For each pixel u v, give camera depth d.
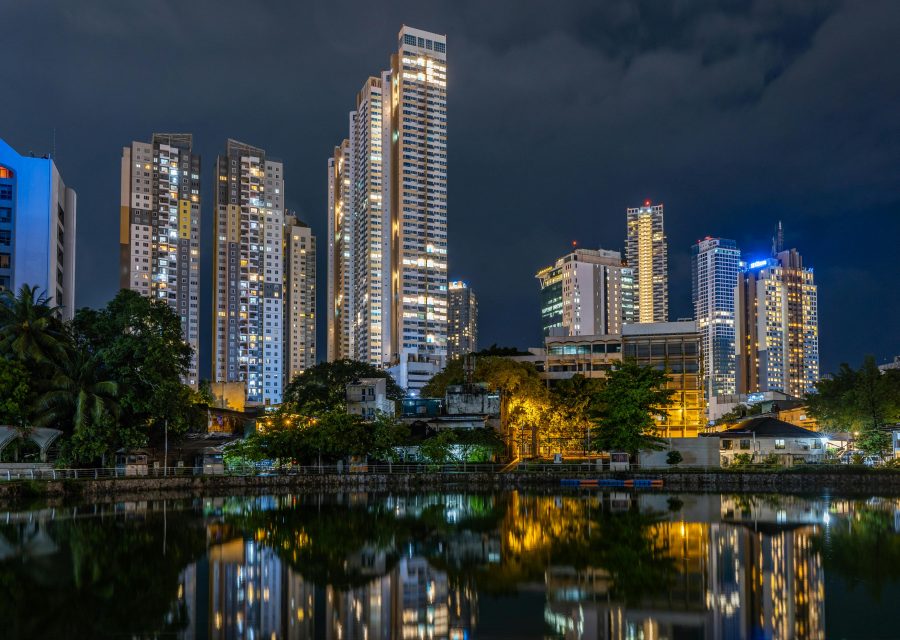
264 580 32.97
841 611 28.22
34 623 25.97
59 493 69.94
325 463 94.50
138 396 80.31
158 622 26.23
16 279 114.94
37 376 76.50
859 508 62.69
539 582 32.94
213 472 88.19
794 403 161.50
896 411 100.38
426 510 61.53
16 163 117.38
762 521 53.16
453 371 129.88
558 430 112.06
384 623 26.39
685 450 97.75
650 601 29.64
